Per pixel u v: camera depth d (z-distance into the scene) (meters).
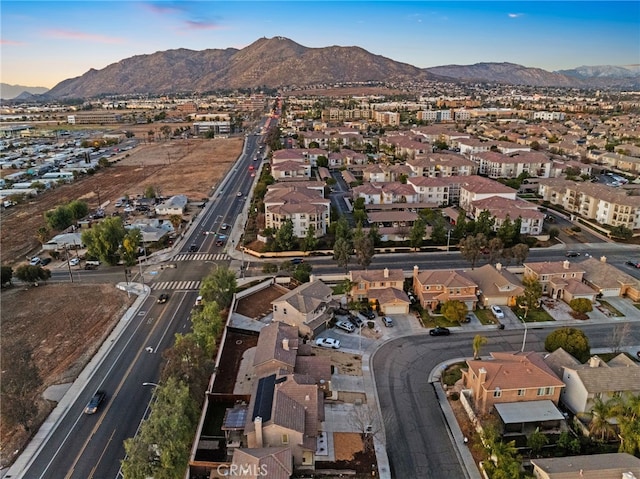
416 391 65.06
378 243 119.12
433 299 86.50
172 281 102.44
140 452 48.41
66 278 105.44
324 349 75.06
